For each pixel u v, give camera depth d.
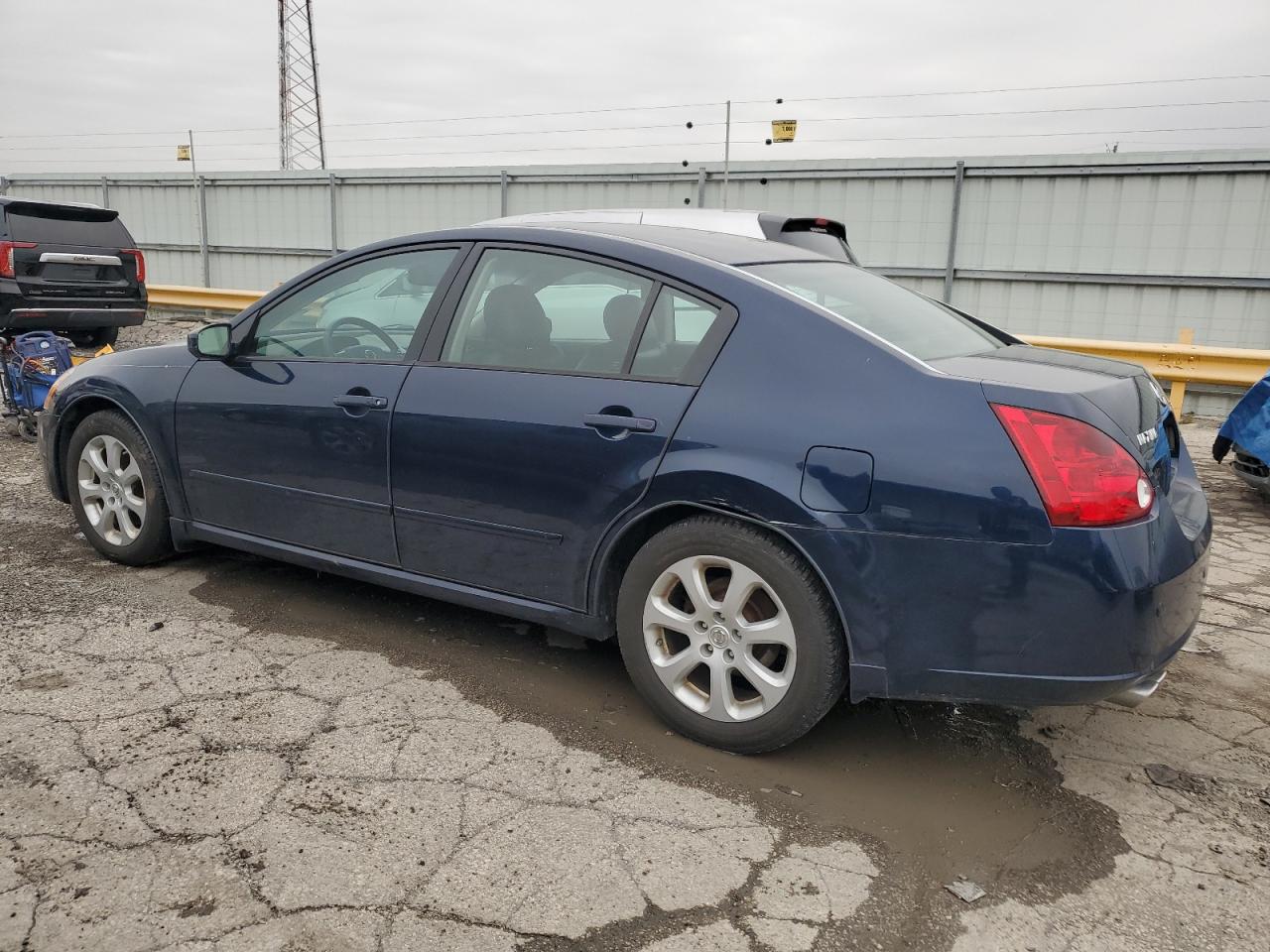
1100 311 11.44
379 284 3.55
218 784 2.58
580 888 2.20
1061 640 2.39
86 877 2.19
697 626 2.82
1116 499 2.36
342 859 2.28
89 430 4.25
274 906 2.10
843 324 2.70
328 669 3.33
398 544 3.41
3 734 2.82
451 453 3.18
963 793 2.67
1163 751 2.94
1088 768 2.83
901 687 2.57
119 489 4.24
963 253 12.03
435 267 3.43
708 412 2.72
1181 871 2.34
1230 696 3.33
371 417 3.37
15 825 2.37
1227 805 2.64
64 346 7.20
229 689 3.15
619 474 2.84
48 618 3.71
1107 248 11.26
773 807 2.57
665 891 2.21
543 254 3.19
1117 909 2.19
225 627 3.67
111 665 3.31
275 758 2.73
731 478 2.63
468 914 2.10
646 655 2.92
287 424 3.60
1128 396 2.62
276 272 17.89
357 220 16.72
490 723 2.99
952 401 2.48
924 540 2.45
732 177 13.32
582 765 2.76
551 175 14.70
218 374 3.85
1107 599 2.35
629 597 2.92
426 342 3.35
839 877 2.28
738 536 2.68
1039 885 2.27
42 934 2.00
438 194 15.84
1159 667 2.49
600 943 2.03
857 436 2.52
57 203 10.36
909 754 2.88
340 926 2.05
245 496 3.80
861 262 12.68
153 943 1.98
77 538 4.71
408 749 2.81
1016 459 2.38
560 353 3.08
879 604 2.52
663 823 2.48
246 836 2.35
